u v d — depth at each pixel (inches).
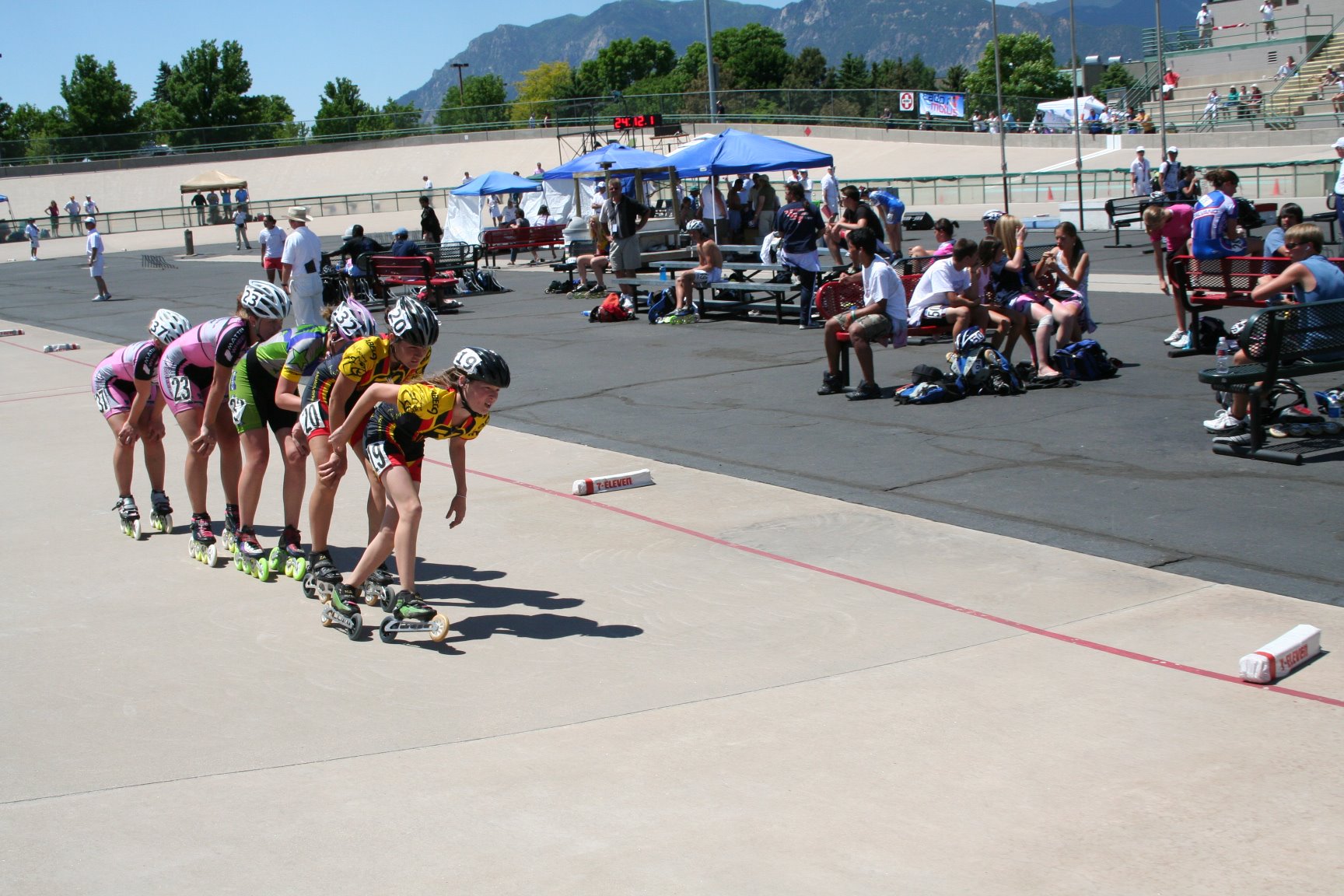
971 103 2196.1
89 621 226.5
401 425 206.7
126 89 3897.6
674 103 2459.4
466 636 209.2
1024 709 169.5
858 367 460.4
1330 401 322.7
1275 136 1603.1
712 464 328.5
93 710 184.5
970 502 277.3
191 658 205.5
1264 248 490.6
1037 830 137.9
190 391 260.8
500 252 1121.4
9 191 2484.0
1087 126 1905.8
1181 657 184.9
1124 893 124.9
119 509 285.9
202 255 1604.3
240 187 1927.9
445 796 152.1
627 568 242.8
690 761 158.7
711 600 222.2
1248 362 303.4
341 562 253.6
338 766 161.8
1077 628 199.3
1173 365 425.4
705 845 137.4
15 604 238.2
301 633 215.9
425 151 2571.4
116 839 144.3
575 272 871.7
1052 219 1074.1
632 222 668.7
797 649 196.2
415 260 753.0
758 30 4965.6
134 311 856.9
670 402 419.5
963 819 141.0
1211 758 152.8
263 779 159.0
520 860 135.9
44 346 651.5
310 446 230.5
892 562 238.8
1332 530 241.1
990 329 409.7
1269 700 168.2
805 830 140.1
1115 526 253.3
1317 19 2162.9
